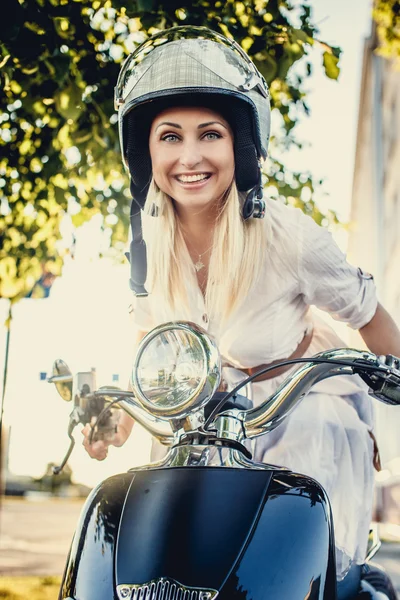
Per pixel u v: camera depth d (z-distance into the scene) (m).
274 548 1.11
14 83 3.57
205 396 1.25
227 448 1.27
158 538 1.14
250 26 3.37
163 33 1.58
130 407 1.48
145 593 1.09
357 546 1.62
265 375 1.78
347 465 1.61
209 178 1.59
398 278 11.91
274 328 1.73
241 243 1.67
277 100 4.24
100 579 1.13
